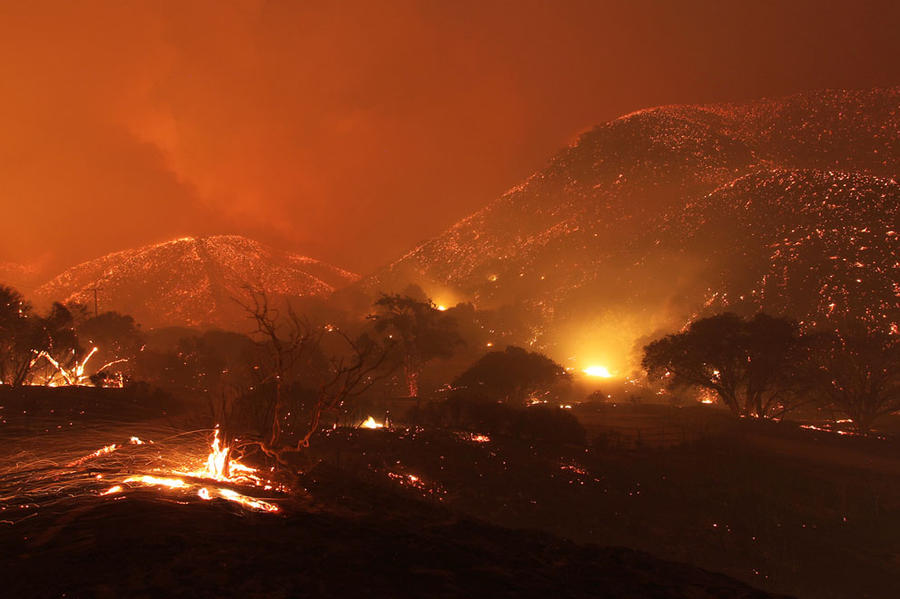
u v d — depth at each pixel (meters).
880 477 23.12
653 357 44.59
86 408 18.36
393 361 53.66
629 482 19.62
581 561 7.91
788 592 12.40
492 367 49.41
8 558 5.95
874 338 39.66
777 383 42.06
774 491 19.97
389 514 9.59
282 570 6.10
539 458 21.52
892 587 13.46
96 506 7.89
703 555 14.08
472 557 7.41
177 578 5.63
